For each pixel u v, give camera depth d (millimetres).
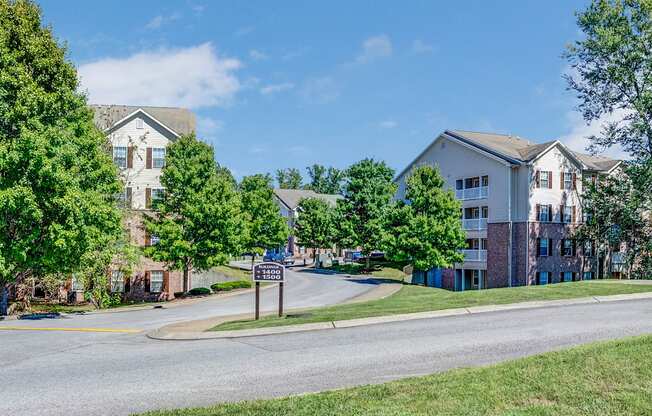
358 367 10016
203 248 34188
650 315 15547
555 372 8438
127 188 38562
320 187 152500
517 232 42500
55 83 24375
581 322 14477
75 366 11070
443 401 7246
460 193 47469
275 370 9977
